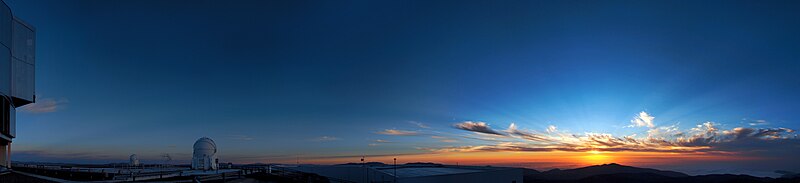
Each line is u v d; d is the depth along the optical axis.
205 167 89.56
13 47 58.09
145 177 57.72
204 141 92.25
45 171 70.12
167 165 109.38
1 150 56.75
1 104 53.72
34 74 64.06
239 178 66.75
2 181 43.75
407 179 65.75
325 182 76.25
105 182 50.50
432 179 68.75
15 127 58.81
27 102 62.97
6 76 55.28
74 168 86.62
